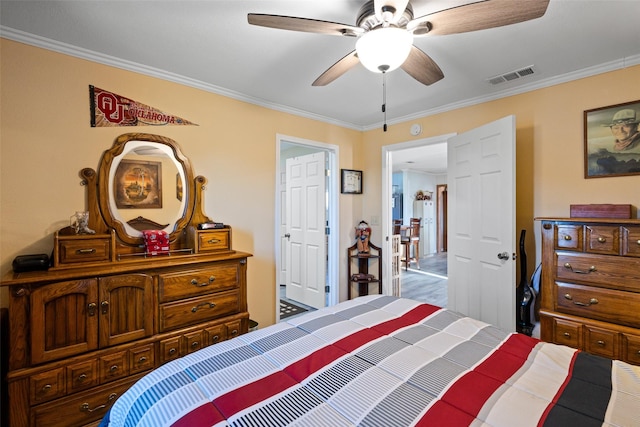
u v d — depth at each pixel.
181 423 0.84
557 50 2.00
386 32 1.31
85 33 1.81
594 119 2.24
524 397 0.92
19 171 1.81
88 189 2.02
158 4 1.55
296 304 4.13
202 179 2.53
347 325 1.50
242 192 2.81
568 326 1.97
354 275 3.80
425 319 1.57
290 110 3.15
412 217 8.18
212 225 2.42
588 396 0.92
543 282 2.10
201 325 2.13
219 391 0.98
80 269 1.77
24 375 1.52
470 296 2.75
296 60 2.15
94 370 1.71
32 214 1.85
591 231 1.89
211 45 1.95
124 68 2.17
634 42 1.91
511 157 2.34
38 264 1.70
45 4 1.54
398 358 1.17
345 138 3.75
